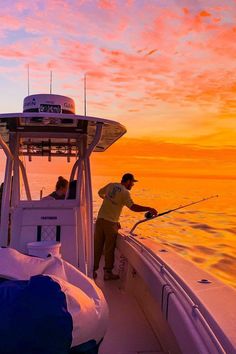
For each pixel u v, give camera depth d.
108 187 4.89
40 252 3.39
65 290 1.95
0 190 4.64
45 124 4.18
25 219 4.02
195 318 2.03
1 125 4.17
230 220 54.38
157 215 4.71
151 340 3.15
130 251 4.15
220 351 1.59
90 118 3.64
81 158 4.25
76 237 4.04
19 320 1.73
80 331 1.92
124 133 4.32
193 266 3.01
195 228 41.81
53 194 4.39
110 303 4.00
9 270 2.16
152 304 3.47
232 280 16.61
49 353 1.75
